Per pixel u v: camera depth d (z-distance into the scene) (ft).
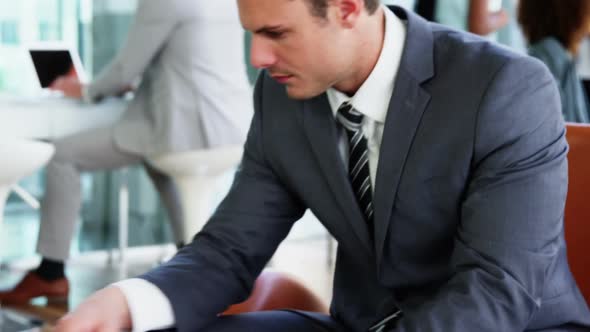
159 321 5.09
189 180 13.79
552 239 4.75
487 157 4.83
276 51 4.80
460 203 4.96
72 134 13.46
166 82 13.51
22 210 17.02
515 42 19.48
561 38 11.80
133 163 13.79
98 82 13.65
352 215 5.20
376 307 5.41
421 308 4.71
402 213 5.07
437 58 5.05
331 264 16.42
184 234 14.08
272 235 5.63
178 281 5.22
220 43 13.64
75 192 13.42
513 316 4.61
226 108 13.71
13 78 16.20
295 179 5.42
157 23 13.23
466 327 4.57
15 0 16.15
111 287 5.08
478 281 4.63
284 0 4.63
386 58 5.04
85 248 16.40
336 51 4.81
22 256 15.78
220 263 5.42
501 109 4.80
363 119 5.15
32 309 12.70
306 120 5.28
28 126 13.41
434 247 5.10
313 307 6.27
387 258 5.20
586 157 5.55
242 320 5.41
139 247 16.80
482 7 14.33
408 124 4.97
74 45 16.57
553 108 4.88
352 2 4.78
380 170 5.04
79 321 4.87
